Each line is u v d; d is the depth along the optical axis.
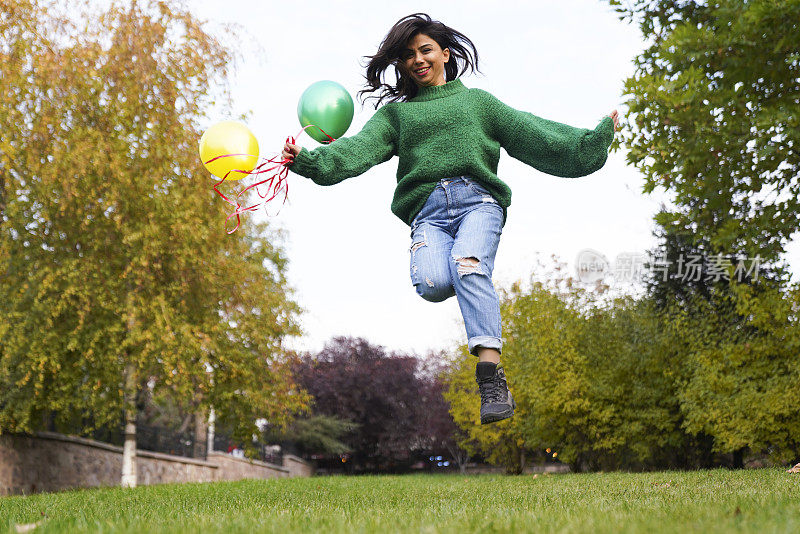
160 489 9.30
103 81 13.88
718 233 9.31
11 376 14.07
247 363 16.05
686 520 2.49
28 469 14.11
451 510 3.55
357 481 13.26
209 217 14.16
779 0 7.62
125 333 14.38
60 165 12.91
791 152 8.45
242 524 2.75
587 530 2.24
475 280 3.04
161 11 14.16
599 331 18.20
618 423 17.08
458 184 3.23
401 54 3.43
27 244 14.18
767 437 12.79
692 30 8.52
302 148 3.00
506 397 3.08
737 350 12.91
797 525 2.16
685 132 8.52
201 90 14.32
